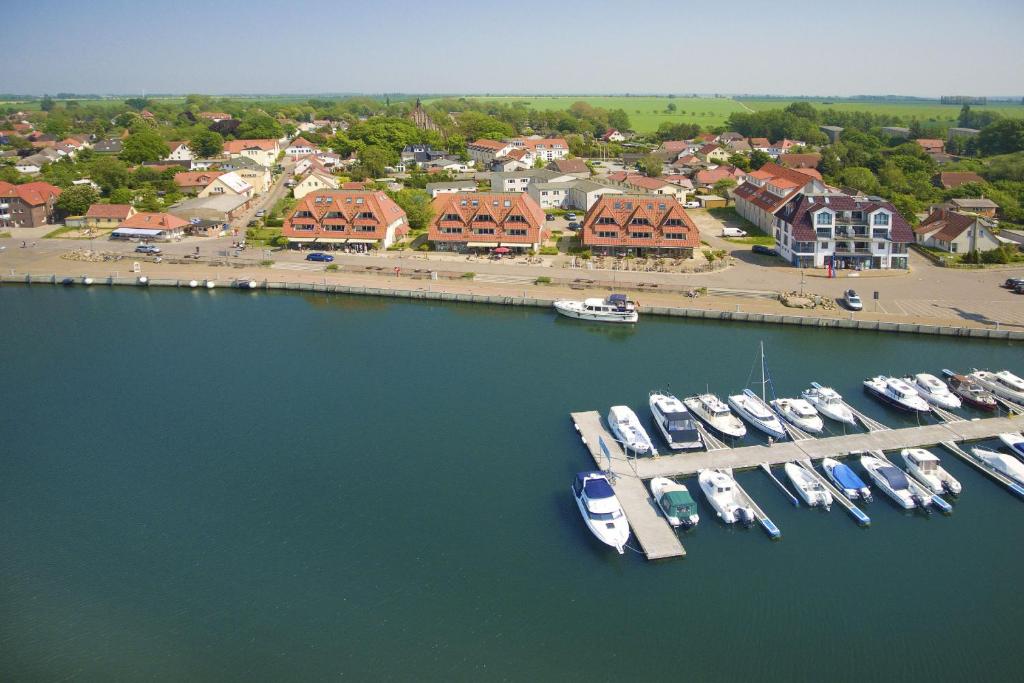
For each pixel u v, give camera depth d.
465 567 59.47
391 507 67.44
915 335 108.19
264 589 57.28
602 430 80.19
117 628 53.72
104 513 67.38
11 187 185.00
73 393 93.19
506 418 84.44
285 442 79.69
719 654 50.94
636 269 140.62
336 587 57.34
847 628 53.25
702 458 74.56
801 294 122.94
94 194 197.75
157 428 83.44
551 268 142.88
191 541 63.19
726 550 61.69
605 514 63.06
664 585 57.56
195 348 108.94
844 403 85.62
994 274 134.00
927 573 59.00
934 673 49.38
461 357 103.56
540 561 60.22
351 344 109.62
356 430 82.12
